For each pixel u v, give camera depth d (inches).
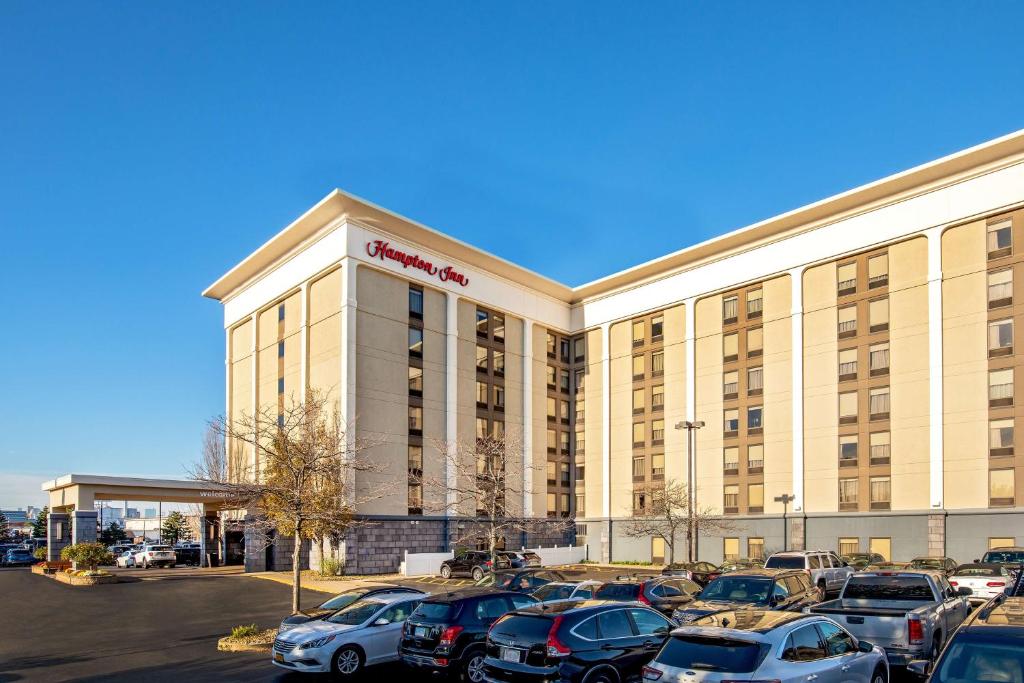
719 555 1835.6
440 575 1552.7
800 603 602.2
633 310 2144.4
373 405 1708.9
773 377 1804.9
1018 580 577.0
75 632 833.5
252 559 1701.5
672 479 1870.1
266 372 1984.5
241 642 703.7
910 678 499.8
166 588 1296.8
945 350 1536.7
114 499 2006.6
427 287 1893.5
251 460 1820.9
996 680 248.2
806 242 1777.8
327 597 1168.8
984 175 1515.7
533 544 2044.8
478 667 498.0
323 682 550.0
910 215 1611.7
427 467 1801.2
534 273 2155.5
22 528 4958.2
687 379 1980.8
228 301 2185.0
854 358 1672.0
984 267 1504.7
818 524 1670.8
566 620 423.2
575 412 2272.4
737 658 324.8
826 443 1685.5
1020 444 1413.6
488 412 1999.3
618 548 2073.1
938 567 1118.4
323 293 1793.8
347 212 1726.1
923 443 1540.4
